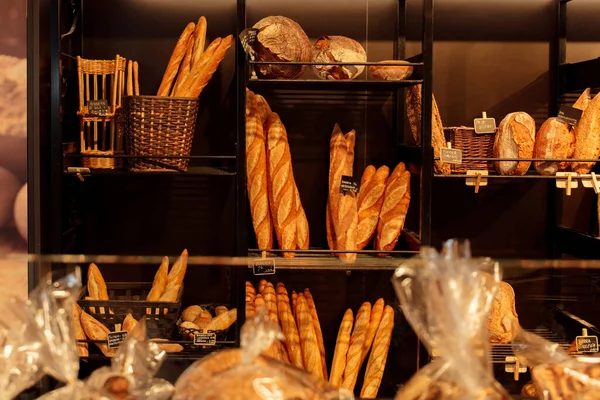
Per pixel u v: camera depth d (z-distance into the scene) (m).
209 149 2.57
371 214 2.41
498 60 2.60
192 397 1.01
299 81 2.22
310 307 2.46
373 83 2.25
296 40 2.23
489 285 1.06
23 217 2.17
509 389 2.58
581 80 2.43
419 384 1.03
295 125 2.59
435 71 2.59
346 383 2.29
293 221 2.35
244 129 2.21
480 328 1.04
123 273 2.56
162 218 2.59
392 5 2.57
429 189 2.22
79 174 2.25
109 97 2.49
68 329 1.10
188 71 2.30
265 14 2.56
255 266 2.21
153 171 2.25
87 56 2.54
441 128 2.30
